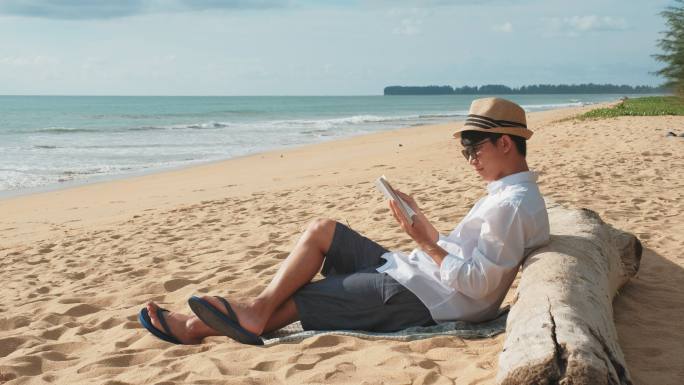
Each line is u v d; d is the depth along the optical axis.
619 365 2.38
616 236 4.33
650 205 7.62
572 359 2.20
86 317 4.81
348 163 17.08
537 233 3.31
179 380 3.29
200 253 6.83
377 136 29.05
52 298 5.38
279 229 7.81
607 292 3.15
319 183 12.92
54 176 17.55
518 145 3.24
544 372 2.20
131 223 9.68
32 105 103.81
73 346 4.08
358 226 7.42
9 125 44.06
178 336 3.84
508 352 2.43
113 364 3.65
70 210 12.30
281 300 3.62
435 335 3.46
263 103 137.12
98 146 26.50
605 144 14.99
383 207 8.42
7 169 18.94
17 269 6.95
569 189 8.90
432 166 14.09
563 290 2.79
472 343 3.41
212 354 3.57
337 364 3.28
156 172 18.08
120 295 5.26
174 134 34.16
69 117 57.56
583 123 22.45
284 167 17.67
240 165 18.91
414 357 3.26
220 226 8.50
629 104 35.22
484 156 3.26
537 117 38.03
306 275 3.62
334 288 3.60
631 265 4.31
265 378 3.21
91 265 6.76
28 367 3.70
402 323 3.58
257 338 3.60
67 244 8.25
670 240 5.87
